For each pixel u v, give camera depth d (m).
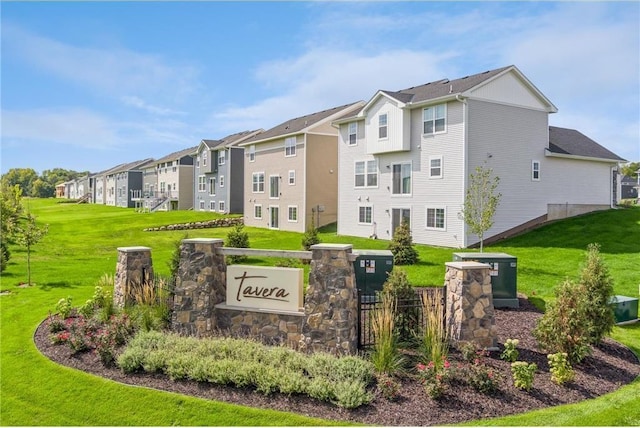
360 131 27.48
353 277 7.70
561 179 25.86
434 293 8.79
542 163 24.59
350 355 7.09
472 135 21.44
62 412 6.29
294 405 6.02
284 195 34.72
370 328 7.94
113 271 17.34
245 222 40.09
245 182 40.09
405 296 7.97
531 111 23.86
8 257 17.38
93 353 7.94
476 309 7.67
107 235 31.44
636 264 15.98
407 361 7.12
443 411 5.77
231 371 6.66
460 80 24.33
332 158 33.41
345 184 28.78
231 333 8.52
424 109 23.23
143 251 10.70
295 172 33.38
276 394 6.29
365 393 6.10
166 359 7.18
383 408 5.86
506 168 22.83
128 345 7.87
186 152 57.16
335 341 7.39
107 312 9.65
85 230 34.19
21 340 8.96
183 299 8.66
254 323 8.45
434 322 7.34
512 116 23.03
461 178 21.34
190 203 56.41
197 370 6.75
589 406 5.93
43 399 6.64
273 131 37.97
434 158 22.70
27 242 14.84
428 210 23.12
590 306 7.90
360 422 5.58
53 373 7.31
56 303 11.78
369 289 11.33
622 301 9.99
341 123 28.73
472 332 7.61
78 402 6.46
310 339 7.61
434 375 6.24
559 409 5.84
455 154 21.66
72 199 93.44
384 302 7.71
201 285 8.59
